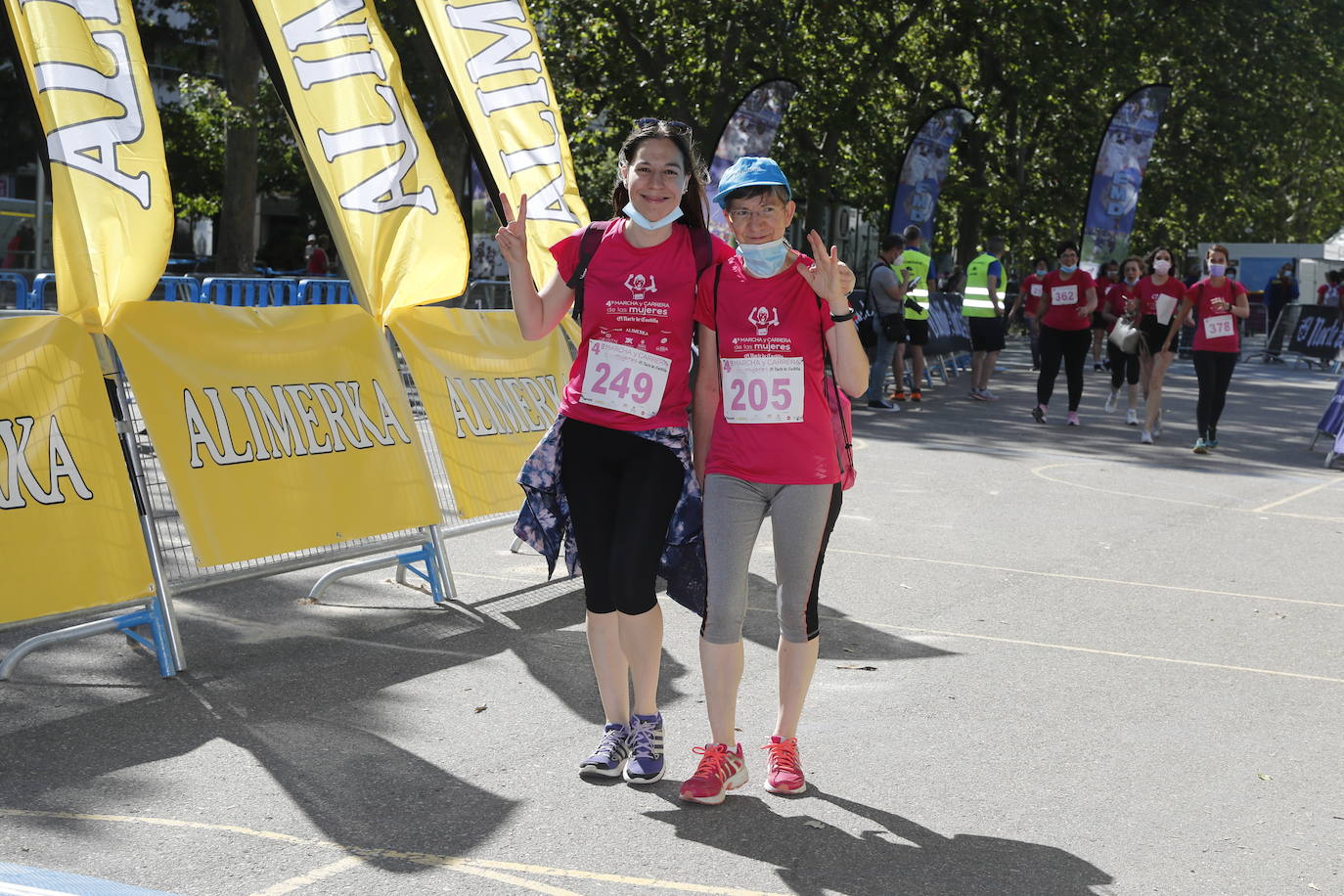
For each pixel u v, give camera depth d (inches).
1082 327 582.9
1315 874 145.4
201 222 1512.1
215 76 1159.0
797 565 160.7
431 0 298.7
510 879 138.6
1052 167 1357.0
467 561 287.1
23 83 203.0
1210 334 504.7
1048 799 164.1
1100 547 322.7
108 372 204.5
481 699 197.5
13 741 175.5
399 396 247.8
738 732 185.9
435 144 932.0
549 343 292.0
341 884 136.6
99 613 199.9
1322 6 1300.4
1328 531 356.2
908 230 681.0
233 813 154.3
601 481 165.5
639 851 146.3
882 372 632.4
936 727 189.5
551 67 956.6
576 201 306.7
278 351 228.8
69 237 200.1
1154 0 1229.7
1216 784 170.7
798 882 139.4
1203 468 475.2
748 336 158.1
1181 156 1402.6
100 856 142.1
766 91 695.7
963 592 271.1
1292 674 221.8
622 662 170.2
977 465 456.1
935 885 139.7
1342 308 1073.5
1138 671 220.4
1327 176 2057.1
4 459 188.4
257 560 227.3
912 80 1188.5
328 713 189.6
